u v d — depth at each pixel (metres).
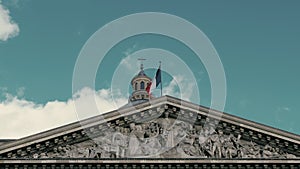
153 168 65.44
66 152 65.06
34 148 64.81
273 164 66.06
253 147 66.88
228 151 66.38
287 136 66.88
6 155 64.12
